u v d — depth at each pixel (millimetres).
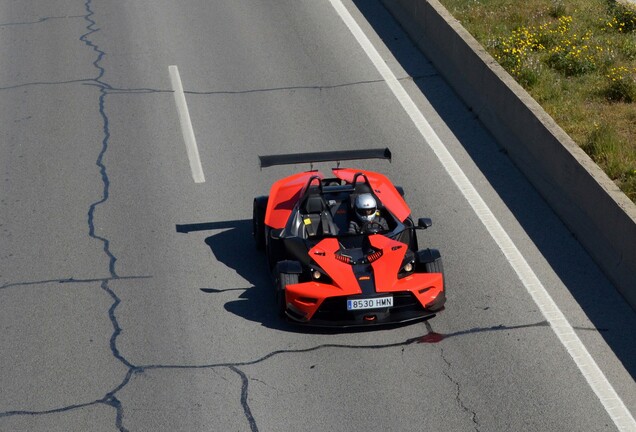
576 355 9594
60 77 17516
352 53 18328
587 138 13797
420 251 10461
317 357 9719
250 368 9586
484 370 9398
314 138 14953
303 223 11055
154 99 16516
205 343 10031
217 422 8797
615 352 9641
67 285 11227
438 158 14219
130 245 12078
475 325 10164
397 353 9734
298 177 12203
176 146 14812
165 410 8992
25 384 9445
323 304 9945
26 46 19000
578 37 17688
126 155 14570
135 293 11023
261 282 11203
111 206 13086
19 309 10766
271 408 8969
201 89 16875
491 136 14852
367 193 11078
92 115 15969
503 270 11242
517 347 9750
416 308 10180
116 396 9219
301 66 17781
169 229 12453
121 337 10188
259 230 11711
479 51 15859
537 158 13281
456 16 18734
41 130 15500
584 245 11680
